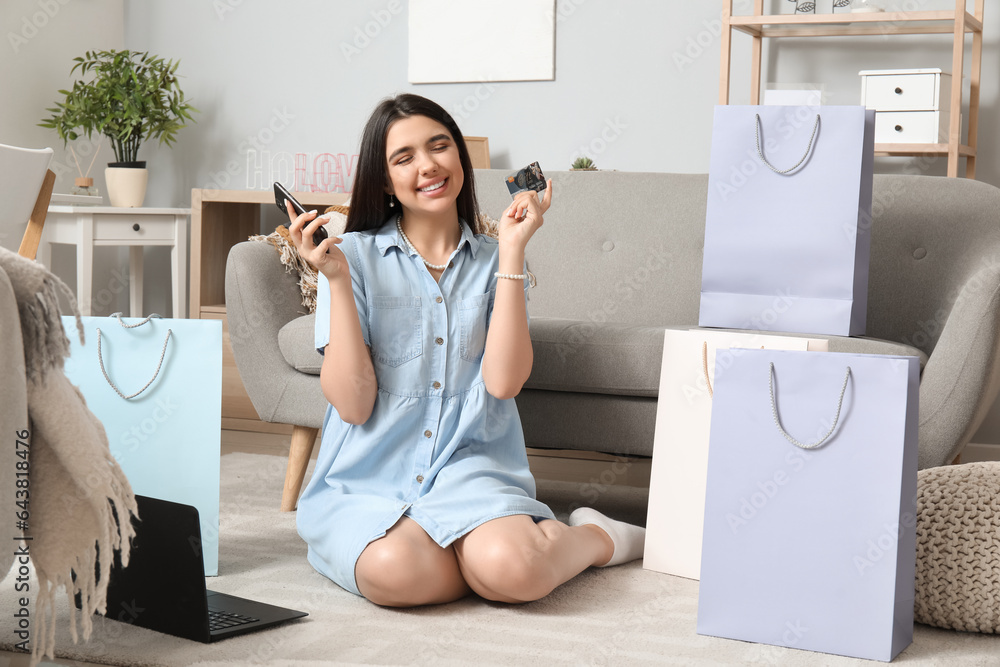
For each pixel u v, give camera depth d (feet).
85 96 11.51
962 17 8.84
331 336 5.15
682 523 5.55
